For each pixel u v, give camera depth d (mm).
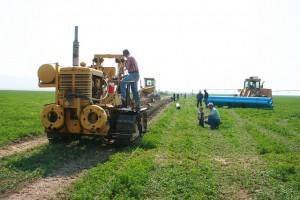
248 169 10062
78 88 11977
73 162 10336
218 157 11734
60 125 11883
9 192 7445
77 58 12867
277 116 28016
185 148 12867
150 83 42812
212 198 7379
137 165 9422
